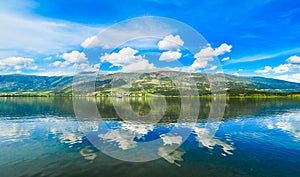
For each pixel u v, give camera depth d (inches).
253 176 605.9
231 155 770.2
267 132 1155.3
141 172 625.9
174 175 610.5
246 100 4375.0
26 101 4313.5
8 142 957.2
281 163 700.7
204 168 657.6
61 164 687.7
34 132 1176.2
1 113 2122.3
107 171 634.8
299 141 967.0
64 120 1609.3
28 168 658.8
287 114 2003.0
